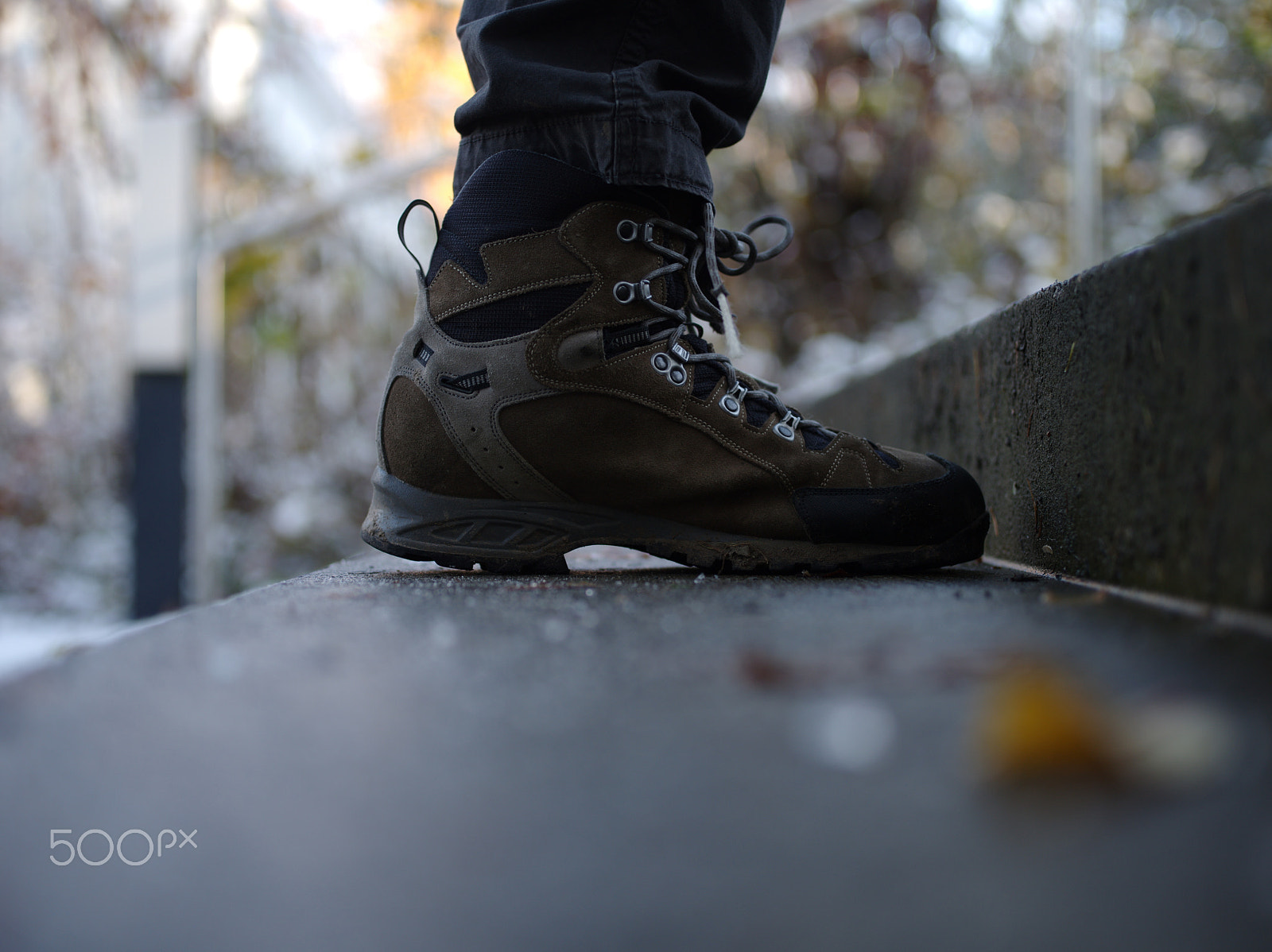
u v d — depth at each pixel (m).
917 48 3.15
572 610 0.65
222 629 0.61
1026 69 3.11
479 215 0.79
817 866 0.31
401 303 3.27
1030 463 0.83
